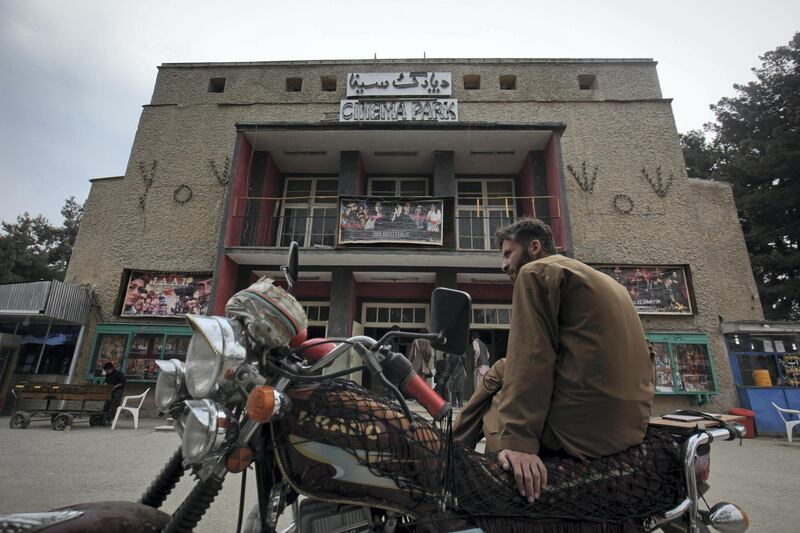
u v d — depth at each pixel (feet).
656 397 33.45
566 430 4.37
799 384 31.86
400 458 3.84
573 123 42.32
